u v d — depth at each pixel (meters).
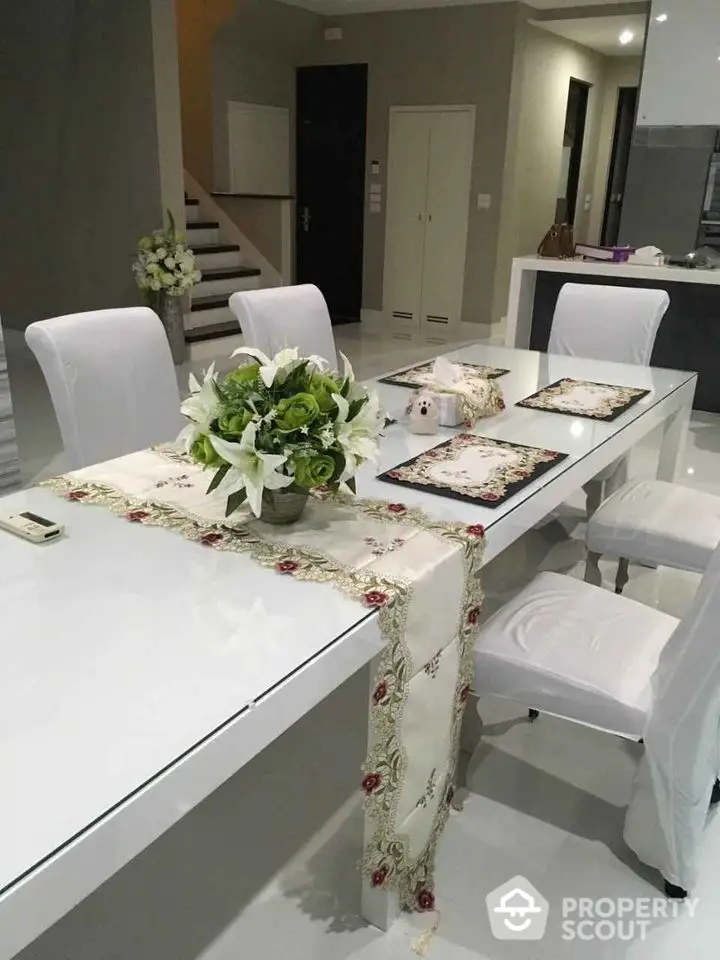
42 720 1.00
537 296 5.32
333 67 7.54
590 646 1.71
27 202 6.13
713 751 1.53
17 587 1.31
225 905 1.62
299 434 1.38
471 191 7.12
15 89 5.88
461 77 6.89
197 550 1.44
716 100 5.43
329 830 1.82
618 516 2.37
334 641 1.19
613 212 9.31
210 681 1.08
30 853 0.82
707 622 1.38
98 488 1.69
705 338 4.99
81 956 1.50
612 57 8.55
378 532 1.52
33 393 5.17
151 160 5.39
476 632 1.61
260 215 7.01
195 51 7.16
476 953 1.54
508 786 1.97
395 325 7.87
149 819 0.92
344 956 1.52
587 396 2.59
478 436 2.16
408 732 1.44
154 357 2.33
